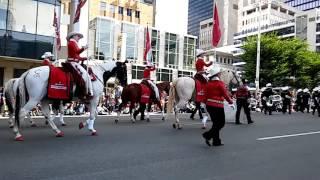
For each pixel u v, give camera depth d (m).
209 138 10.77
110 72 13.60
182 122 17.89
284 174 7.54
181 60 61.34
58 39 28.16
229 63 103.75
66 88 11.42
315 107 27.95
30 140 10.95
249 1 130.00
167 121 18.36
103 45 53.50
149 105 18.62
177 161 8.48
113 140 11.26
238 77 18.67
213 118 10.71
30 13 28.77
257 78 42.62
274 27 109.75
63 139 11.26
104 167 7.65
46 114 11.88
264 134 13.65
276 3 119.69
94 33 53.19
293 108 35.28
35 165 7.66
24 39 28.50
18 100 10.94
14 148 9.53
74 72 11.65
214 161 8.60
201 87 14.96
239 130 14.97
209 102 10.75
